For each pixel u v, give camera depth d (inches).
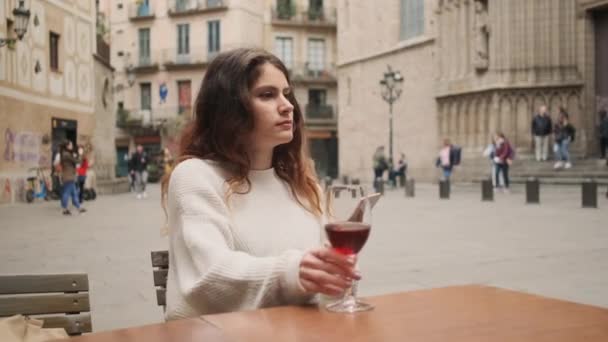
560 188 905.5
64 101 1033.5
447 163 1083.9
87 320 100.5
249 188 97.4
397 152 1572.3
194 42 2161.7
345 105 1823.3
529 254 343.9
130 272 306.5
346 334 65.9
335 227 74.1
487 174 1144.2
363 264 323.0
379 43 1644.9
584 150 1136.2
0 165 821.2
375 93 1669.5
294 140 106.0
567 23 1148.5
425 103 1450.5
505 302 79.0
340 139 1859.0
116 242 427.5
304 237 98.3
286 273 78.5
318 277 75.9
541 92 1158.3
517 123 1173.1
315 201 104.7
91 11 1160.8
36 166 928.3
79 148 861.2
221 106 97.0
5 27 831.1
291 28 2202.3
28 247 402.3
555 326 68.7
